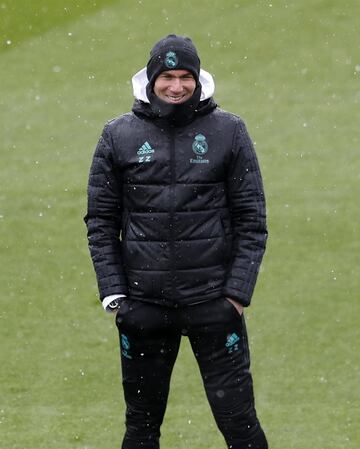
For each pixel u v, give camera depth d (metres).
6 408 22.12
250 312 26.78
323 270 29.39
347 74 48.25
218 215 15.96
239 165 15.94
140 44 53.19
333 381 23.19
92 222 16.36
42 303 27.70
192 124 15.88
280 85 47.34
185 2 57.56
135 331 16.19
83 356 24.73
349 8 54.91
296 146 40.22
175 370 23.75
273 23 53.91
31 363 24.34
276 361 24.19
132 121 16.03
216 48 51.84
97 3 58.62
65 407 22.22
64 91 47.69
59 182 37.03
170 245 15.80
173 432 20.89
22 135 42.19
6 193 35.88
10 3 58.03
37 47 53.34
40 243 31.78
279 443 20.41
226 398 16.23
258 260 16.05
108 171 16.11
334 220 32.94
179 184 15.74
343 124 42.31
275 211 33.81
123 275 16.27
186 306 15.96
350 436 20.67
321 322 26.19
